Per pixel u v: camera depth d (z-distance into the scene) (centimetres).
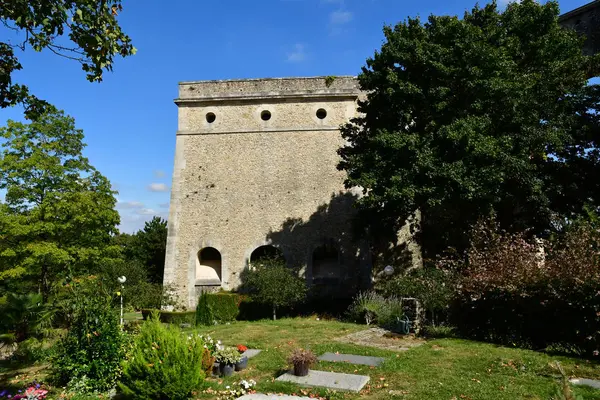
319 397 574
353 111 2055
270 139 2031
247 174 1995
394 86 1326
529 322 882
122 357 660
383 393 576
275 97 2050
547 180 1493
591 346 770
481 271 963
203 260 1986
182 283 1891
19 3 498
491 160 1182
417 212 1789
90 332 662
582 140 1568
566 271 812
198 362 586
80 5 518
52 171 1761
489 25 1306
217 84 2091
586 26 1786
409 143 1223
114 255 2005
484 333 958
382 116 1422
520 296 877
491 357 750
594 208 1441
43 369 807
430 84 1277
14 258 1662
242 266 1895
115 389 636
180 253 1922
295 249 1908
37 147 1798
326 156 2003
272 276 1545
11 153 1744
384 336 1013
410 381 626
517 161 1187
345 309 1636
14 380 735
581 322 792
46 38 557
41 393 604
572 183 1553
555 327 840
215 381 662
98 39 537
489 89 1177
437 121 1280
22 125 1773
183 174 2006
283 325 1255
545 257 979
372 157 1321
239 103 2072
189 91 2092
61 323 969
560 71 1364
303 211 1947
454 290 1013
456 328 1018
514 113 1231
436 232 1595
